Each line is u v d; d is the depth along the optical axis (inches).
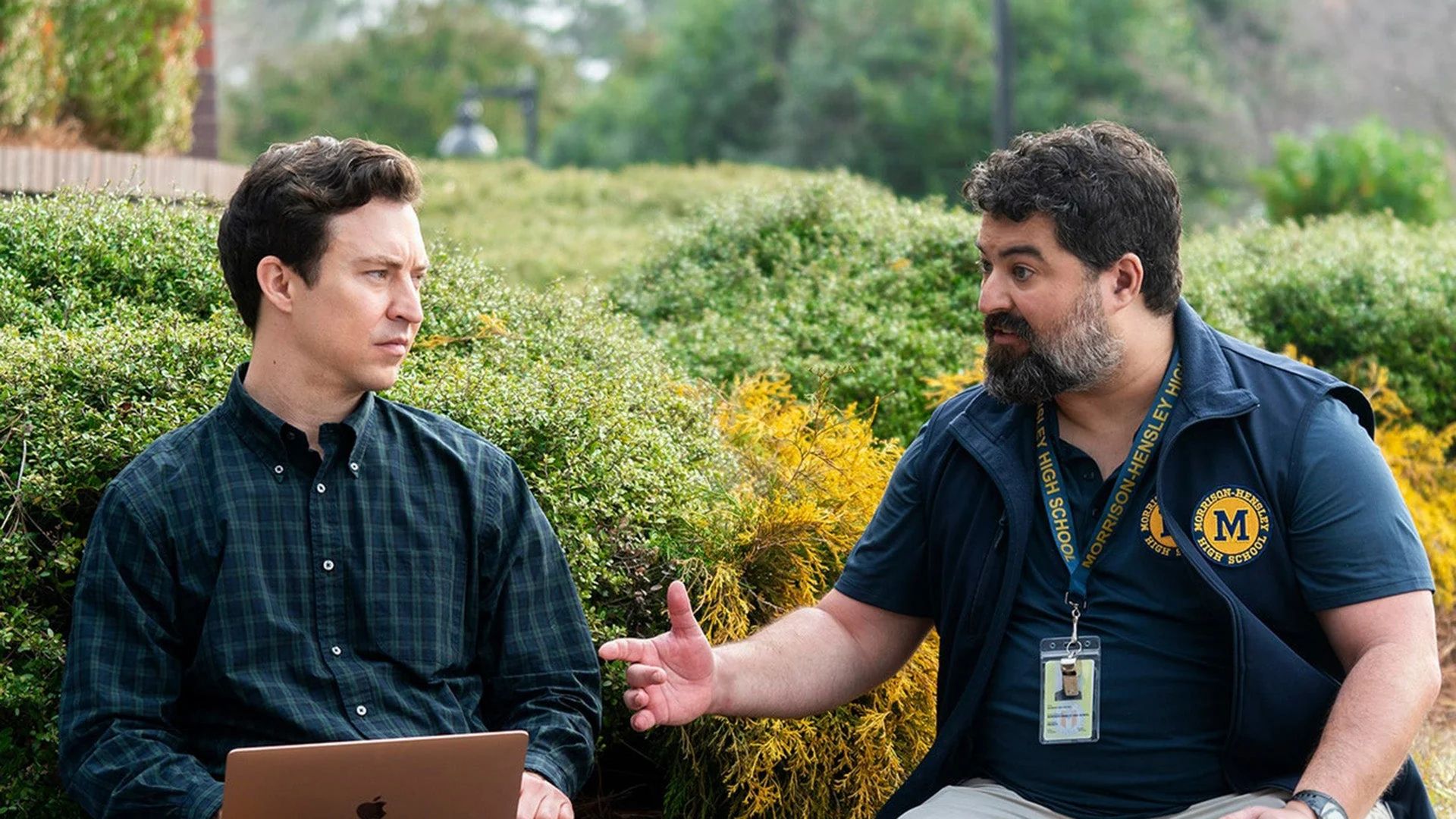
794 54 1466.5
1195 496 116.3
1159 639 116.5
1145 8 1311.5
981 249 119.8
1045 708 117.3
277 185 110.3
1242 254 341.7
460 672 116.0
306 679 108.7
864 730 142.8
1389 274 308.5
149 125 334.0
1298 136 1198.3
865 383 230.8
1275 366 120.1
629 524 144.6
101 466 124.1
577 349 174.7
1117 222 115.6
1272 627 115.6
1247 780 114.5
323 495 111.3
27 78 285.9
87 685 105.2
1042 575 120.7
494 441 139.1
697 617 143.7
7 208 165.8
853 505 159.0
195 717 109.3
